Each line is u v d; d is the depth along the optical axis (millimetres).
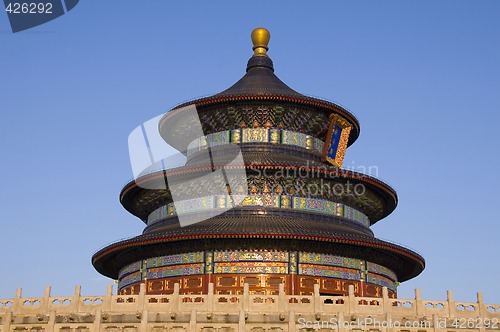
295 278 69188
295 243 70062
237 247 70062
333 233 70250
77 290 55500
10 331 53031
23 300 55844
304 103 80812
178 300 53938
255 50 93000
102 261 80250
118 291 79812
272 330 50938
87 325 51969
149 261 74000
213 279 69438
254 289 68500
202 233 68438
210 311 53094
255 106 81375
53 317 52281
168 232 71000
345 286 71375
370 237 73000
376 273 75312
